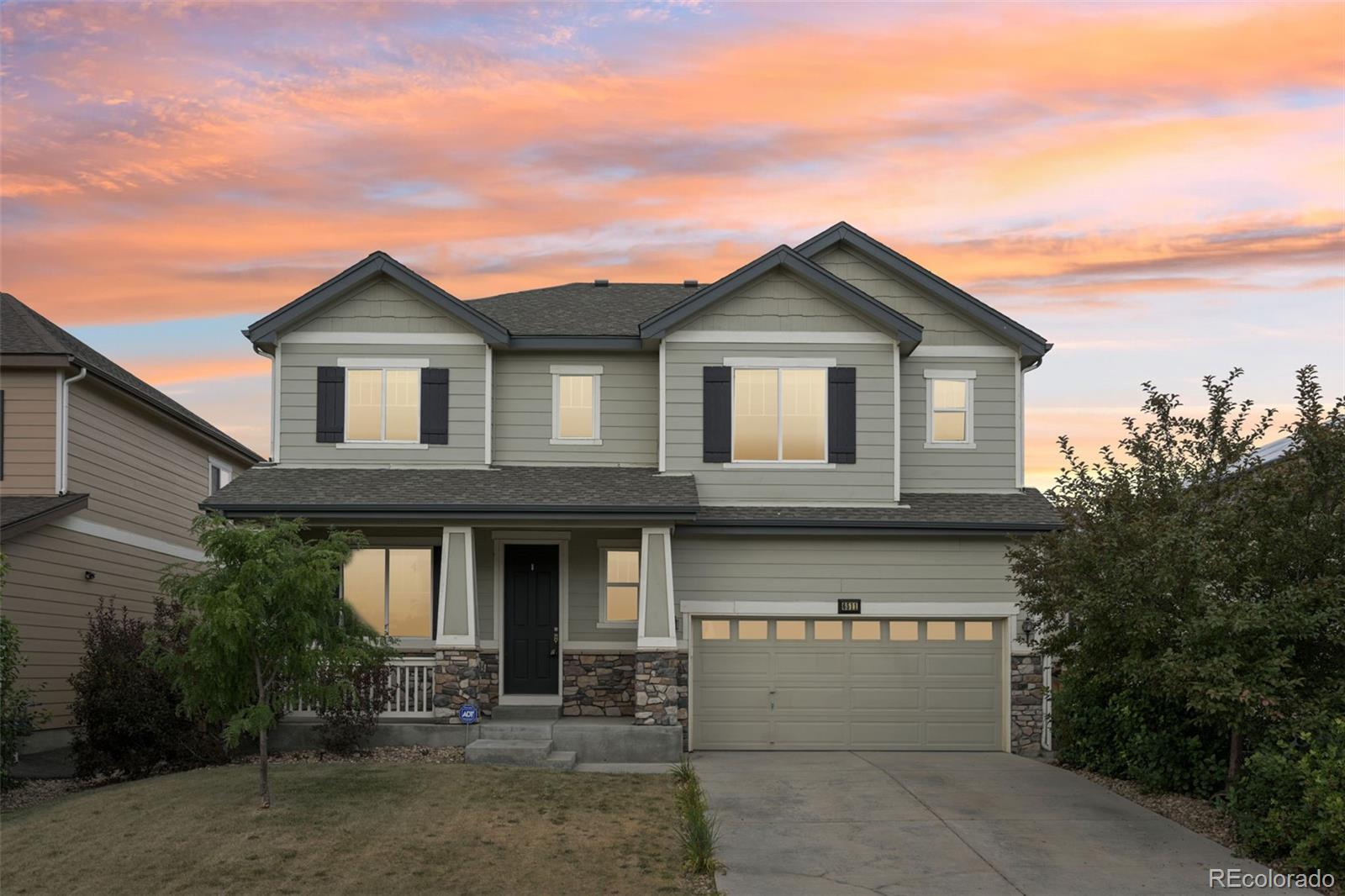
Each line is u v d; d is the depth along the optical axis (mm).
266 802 14180
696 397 21312
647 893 11820
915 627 20953
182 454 26953
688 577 20766
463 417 21562
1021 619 20656
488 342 21547
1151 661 14477
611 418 22062
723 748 20609
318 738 18391
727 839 13828
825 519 20422
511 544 21062
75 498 20906
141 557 24562
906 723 20750
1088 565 15695
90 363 21609
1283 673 13664
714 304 21438
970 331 22391
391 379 21625
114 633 18188
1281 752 13711
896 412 21281
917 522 20438
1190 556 14055
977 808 15453
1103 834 14156
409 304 21688
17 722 16922
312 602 14117
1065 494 16688
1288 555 14008
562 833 13539
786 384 21344
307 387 21500
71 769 18656
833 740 20688
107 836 13078
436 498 19359
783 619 20875
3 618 16547
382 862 12359
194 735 17484
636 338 21734
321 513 19031
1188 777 15766
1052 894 11953
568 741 18531
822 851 13375
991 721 20750
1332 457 13969
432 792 15016
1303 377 14500
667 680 19016
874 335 21406
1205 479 15445
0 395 21062
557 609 20984
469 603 19141
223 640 13406
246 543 13922
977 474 22203
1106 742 17641
